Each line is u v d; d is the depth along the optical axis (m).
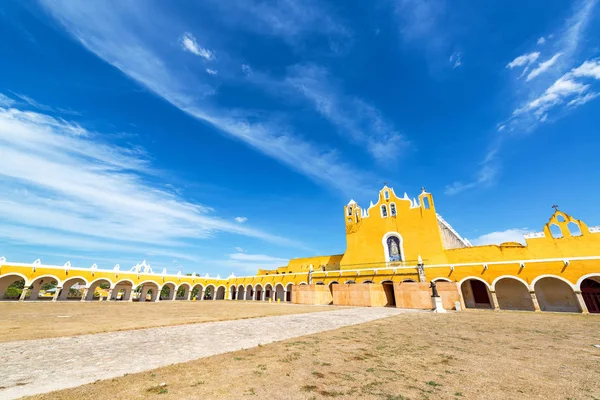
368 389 5.46
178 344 9.58
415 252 41.62
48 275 43.00
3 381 5.50
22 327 13.52
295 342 10.20
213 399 4.80
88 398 4.71
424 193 43.72
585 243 30.47
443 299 29.67
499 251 35.28
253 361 7.42
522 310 30.41
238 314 21.98
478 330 13.77
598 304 27.31
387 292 36.44
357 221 49.16
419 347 9.55
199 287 64.75
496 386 5.71
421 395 5.18
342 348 9.25
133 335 11.43
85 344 9.45
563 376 6.41
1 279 42.19
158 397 4.84
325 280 45.66
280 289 54.41
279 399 4.88
